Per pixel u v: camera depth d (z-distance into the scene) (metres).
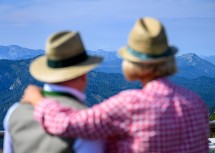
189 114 2.90
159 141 2.82
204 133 3.04
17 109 3.11
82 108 2.99
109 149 3.01
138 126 2.83
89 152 2.90
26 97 3.05
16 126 3.05
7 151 3.19
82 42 3.10
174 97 2.91
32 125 3.00
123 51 3.06
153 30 2.89
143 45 2.89
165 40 2.92
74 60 3.03
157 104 2.84
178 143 2.87
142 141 2.82
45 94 3.08
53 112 2.86
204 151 3.05
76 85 3.07
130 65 2.98
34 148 2.96
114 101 2.87
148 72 2.95
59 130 2.82
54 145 2.89
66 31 3.08
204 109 3.07
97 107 2.88
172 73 3.00
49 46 3.01
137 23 2.95
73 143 2.87
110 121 2.84
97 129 2.84
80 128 2.82
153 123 2.81
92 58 3.10
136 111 2.83
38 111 2.91
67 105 2.95
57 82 3.01
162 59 2.88
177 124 2.85
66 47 2.99
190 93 3.02
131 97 2.85
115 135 2.92
